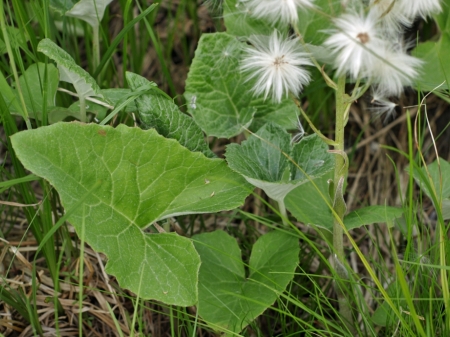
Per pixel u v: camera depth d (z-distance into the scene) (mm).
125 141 206
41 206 248
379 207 236
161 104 229
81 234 187
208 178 222
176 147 212
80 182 204
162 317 265
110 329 258
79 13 265
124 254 205
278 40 223
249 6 216
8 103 245
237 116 267
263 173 229
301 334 258
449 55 282
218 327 212
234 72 261
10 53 210
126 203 215
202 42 255
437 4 203
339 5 248
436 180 252
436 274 239
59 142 197
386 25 199
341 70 185
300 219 242
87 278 263
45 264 274
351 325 245
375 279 202
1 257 249
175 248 214
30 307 229
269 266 234
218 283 233
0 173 263
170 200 221
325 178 257
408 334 210
